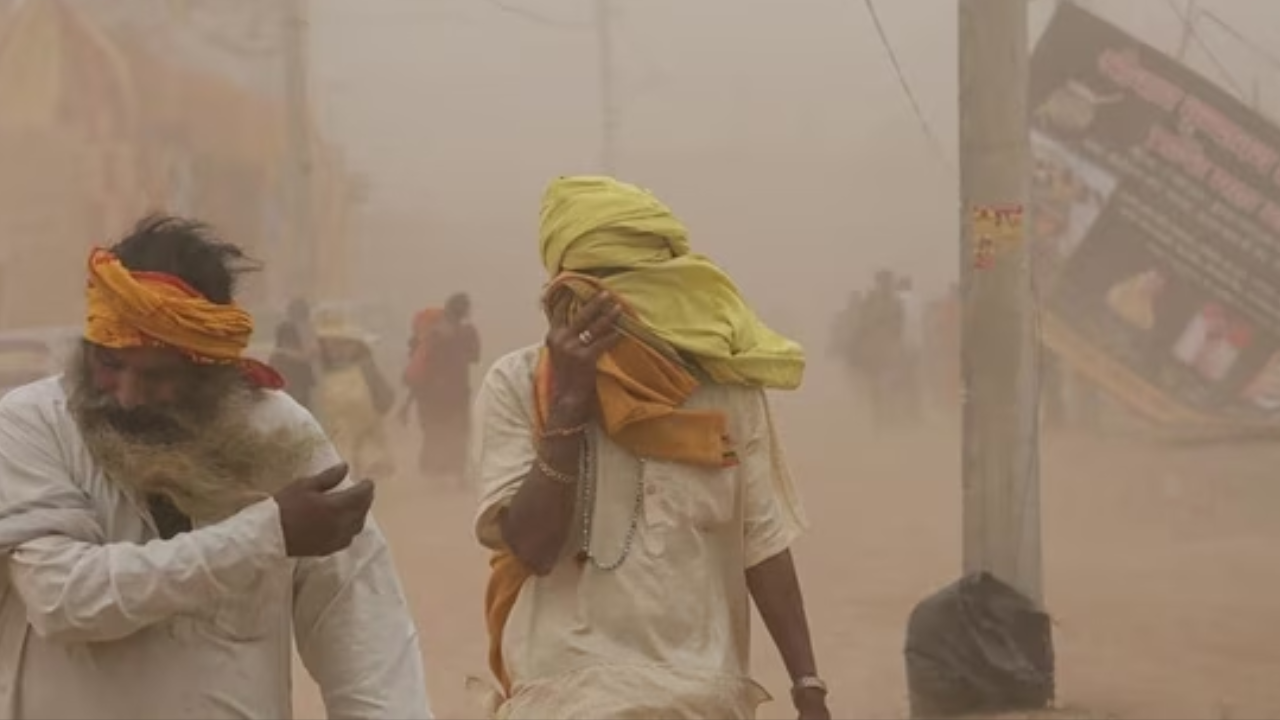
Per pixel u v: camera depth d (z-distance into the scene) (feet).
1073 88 75.51
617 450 15.05
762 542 15.51
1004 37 32.32
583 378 14.89
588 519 14.99
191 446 11.26
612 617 14.92
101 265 11.09
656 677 14.74
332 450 11.95
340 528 11.23
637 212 15.23
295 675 34.22
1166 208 76.18
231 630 11.36
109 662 11.20
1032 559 32.40
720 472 15.17
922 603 32.19
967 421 32.71
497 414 15.42
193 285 11.27
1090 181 76.33
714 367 15.20
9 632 11.38
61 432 11.31
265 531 11.00
